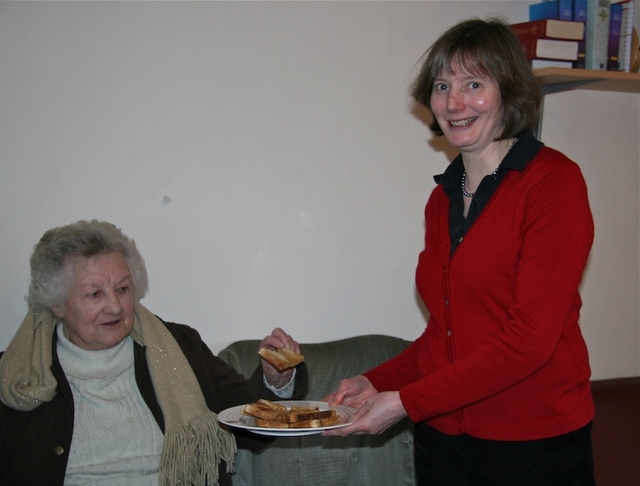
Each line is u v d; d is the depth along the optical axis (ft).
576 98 8.03
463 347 4.83
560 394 4.62
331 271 7.23
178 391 5.47
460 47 4.62
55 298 5.13
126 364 5.44
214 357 6.07
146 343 5.52
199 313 6.77
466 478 4.97
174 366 5.56
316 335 7.23
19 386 5.02
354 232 7.29
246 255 6.88
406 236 7.53
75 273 5.10
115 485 5.10
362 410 4.79
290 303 7.09
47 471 4.95
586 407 4.75
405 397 4.58
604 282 8.45
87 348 5.35
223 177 6.73
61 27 6.13
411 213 7.53
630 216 8.50
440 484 5.13
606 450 7.02
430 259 5.17
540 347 4.33
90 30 6.21
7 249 6.13
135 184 6.45
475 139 4.72
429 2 7.40
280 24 6.81
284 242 7.01
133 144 6.41
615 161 8.34
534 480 4.65
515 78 4.57
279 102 6.88
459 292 4.83
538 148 4.69
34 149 6.14
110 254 5.23
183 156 6.58
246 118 6.77
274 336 5.50
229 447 5.55
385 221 7.41
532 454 4.63
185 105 6.55
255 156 6.83
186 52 6.51
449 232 5.04
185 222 6.64
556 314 4.36
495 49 4.53
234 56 6.68
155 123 6.47
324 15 6.97
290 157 6.97
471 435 4.85
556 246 4.39
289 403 5.31
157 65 6.43
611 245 8.43
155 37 6.40
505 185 4.69
